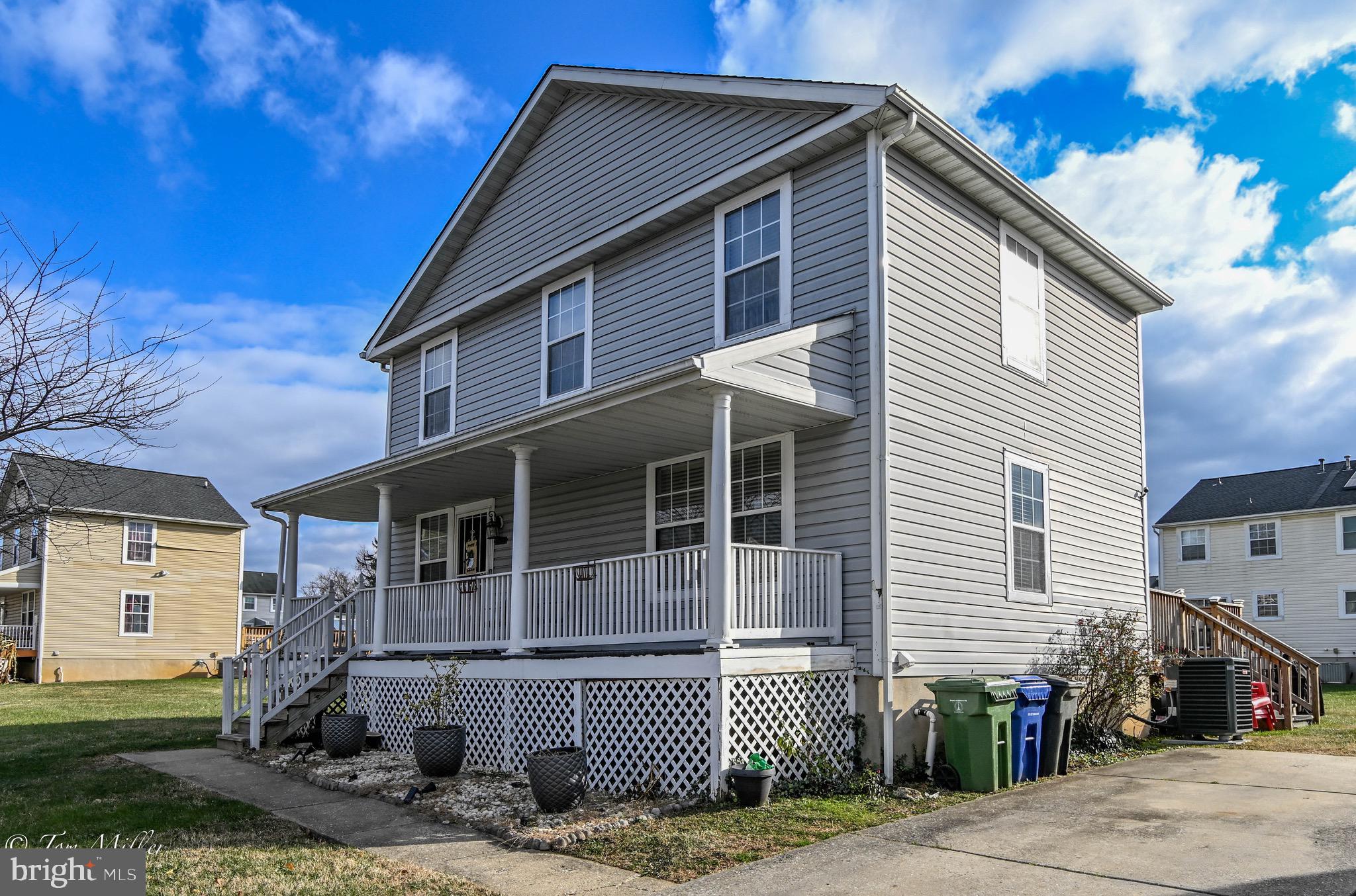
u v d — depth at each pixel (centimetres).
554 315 1355
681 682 846
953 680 878
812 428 980
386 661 1207
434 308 1594
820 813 748
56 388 593
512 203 1455
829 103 985
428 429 1590
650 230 1204
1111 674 1150
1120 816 730
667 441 1036
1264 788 835
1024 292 1199
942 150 1008
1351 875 553
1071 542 1226
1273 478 3341
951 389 1029
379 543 1264
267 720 1181
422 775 943
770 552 874
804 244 1023
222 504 3469
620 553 1192
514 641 1020
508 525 1395
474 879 586
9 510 618
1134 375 1456
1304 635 3061
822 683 888
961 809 769
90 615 3048
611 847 657
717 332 1102
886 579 900
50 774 996
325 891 559
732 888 559
